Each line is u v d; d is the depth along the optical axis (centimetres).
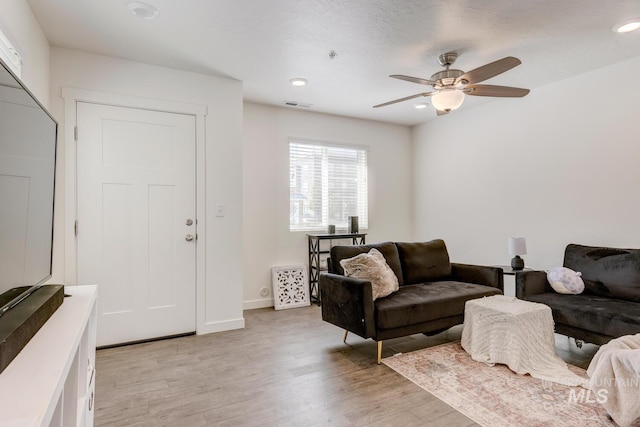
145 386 227
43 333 108
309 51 283
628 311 236
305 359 269
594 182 323
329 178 477
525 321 245
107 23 238
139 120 301
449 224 478
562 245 349
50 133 154
